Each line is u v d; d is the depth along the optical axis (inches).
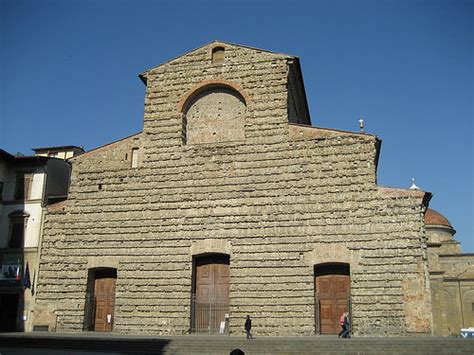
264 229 1318.9
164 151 1457.9
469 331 1879.9
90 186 1477.6
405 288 1198.3
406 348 983.6
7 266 1519.4
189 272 1339.8
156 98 1518.2
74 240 1439.5
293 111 1565.0
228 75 1482.5
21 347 1145.4
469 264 2217.0
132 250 1392.7
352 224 1267.2
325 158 1333.7
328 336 1199.6
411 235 1225.4
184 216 1384.1
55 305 1402.6
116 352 1069.8
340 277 1277.1
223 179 1387.8
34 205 1571.1
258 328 1251.8
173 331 1307.8
